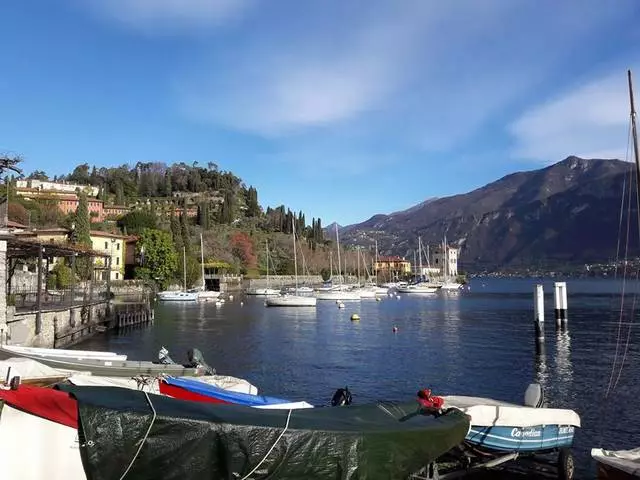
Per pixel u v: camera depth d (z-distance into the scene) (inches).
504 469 573.0
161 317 2741.1
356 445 379.2
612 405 916.6
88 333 1878.7
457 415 471.8
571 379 1143.0
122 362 767.1
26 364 543.8
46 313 1471.5
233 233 6850.4
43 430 362.9
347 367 1269.7
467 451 516.4
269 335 1948.8
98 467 326.0
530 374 1197.1
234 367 1269.7
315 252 7322.8
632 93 677.3
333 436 374.6
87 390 362.3
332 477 369.7
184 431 342.0
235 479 346.9
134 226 5541.3
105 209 6284.5
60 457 366.0
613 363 1344.7
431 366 1289.4
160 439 337.4
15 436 355.3
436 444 423.2
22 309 1492.4
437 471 486.6
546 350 1568.7
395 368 1259.8
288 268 6643.7
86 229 3602.4
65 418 366.6
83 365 711.7
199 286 4906.5
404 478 400.5
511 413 531.5
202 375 759.7
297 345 1670.8
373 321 2544.3
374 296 4795.8
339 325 2342.5
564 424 566.3
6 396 354.3
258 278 6013.8
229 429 350.6
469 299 4793.3
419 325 2346.2
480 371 1229.1
